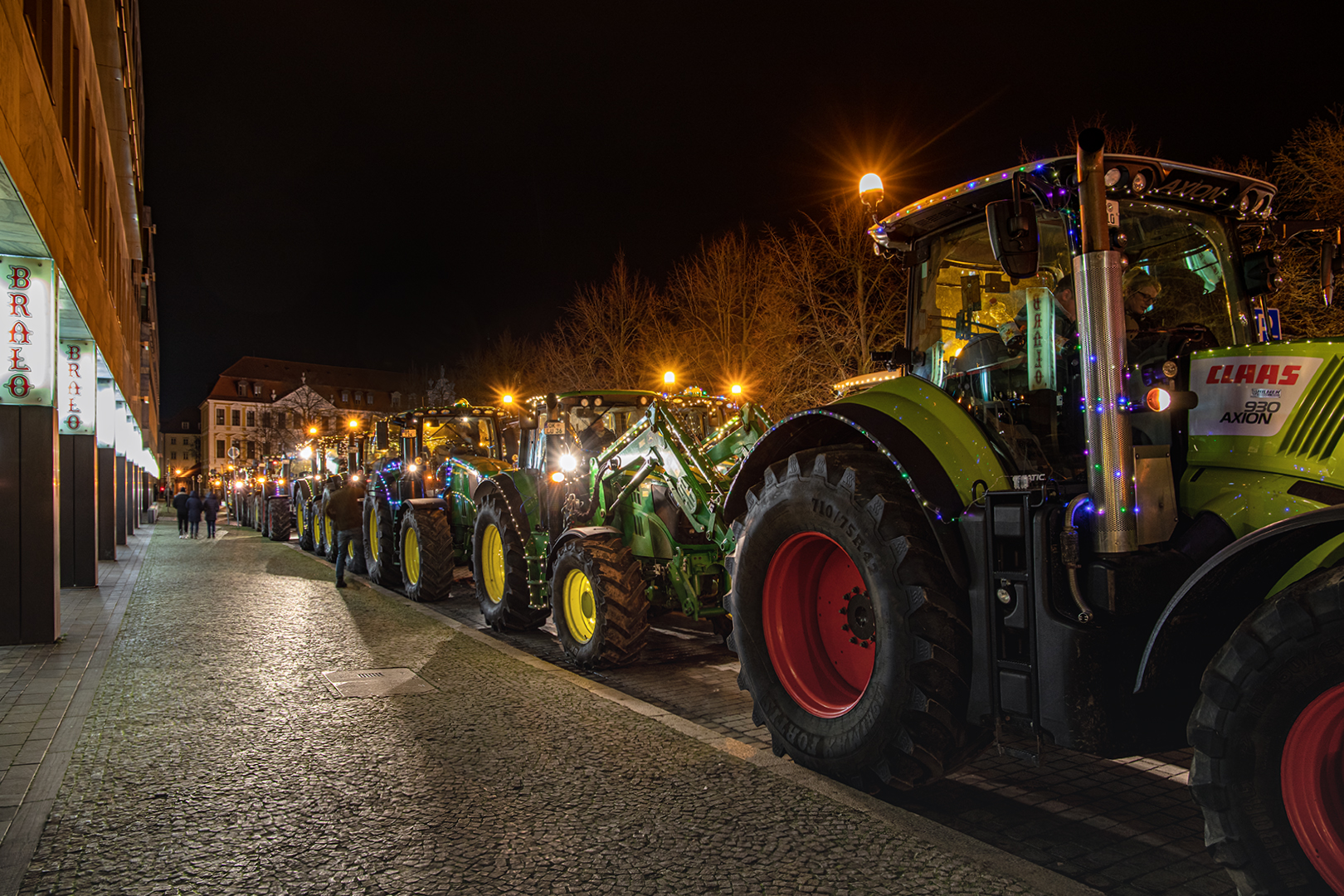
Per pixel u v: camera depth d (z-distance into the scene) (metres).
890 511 3.64
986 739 3.64
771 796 3.88
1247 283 4.05
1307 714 2.38
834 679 4.29
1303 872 2.39
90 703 5.77
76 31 10.59
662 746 4.64
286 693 5.96
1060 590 3.15
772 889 3.01
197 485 97.62
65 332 12.01
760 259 21.02
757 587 4.41
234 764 4.45
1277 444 3.07
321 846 3.43
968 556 3.51
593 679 6.46
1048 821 3.70
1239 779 2.48
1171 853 3.37
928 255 4.39
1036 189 3.55
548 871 3.17
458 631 8.44
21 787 4.12
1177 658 2.96
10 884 3.12
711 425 8.80
